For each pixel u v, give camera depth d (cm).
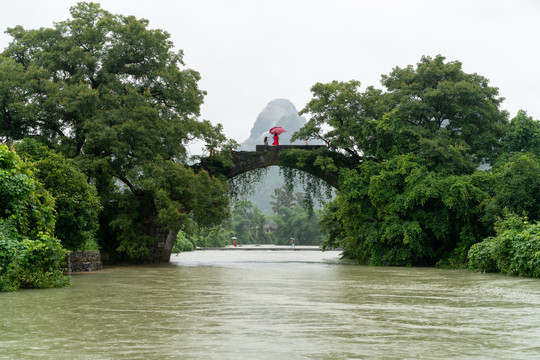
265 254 5466
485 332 613
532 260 1756
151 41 3138
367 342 547
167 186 3020
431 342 546
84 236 2203
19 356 474
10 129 2773
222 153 3581
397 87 3669
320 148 3575
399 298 1033
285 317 738
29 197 1449
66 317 735
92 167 2730
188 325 661
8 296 1058
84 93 2716
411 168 2995
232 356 476
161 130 3033
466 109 3300
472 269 2266
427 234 3062
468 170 3089
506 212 2300
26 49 3081
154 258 3250
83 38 3005
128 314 769
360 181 3147
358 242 3231
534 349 509
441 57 3572
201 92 3544
